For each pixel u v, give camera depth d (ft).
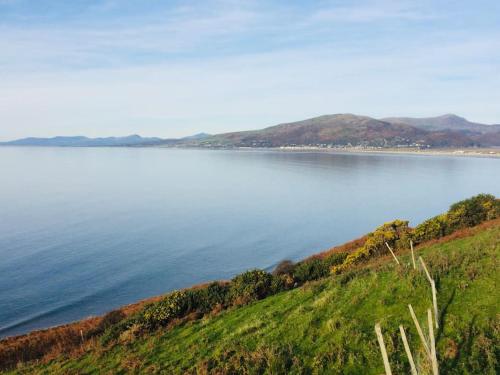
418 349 38.17
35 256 172.65
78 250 183.01
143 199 341.82
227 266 164.86
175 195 365.81
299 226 239.09
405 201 324.60
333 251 143.64
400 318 44.50
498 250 57.31
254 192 383.86
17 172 588.09
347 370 38.52
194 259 173.47
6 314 116.06
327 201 328.70
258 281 77.51
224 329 56.65
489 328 38.65
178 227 234.17
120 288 138.41
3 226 229.04
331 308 51.93
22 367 61.21
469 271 50.75
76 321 106.63
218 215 272.10
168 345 55.98
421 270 54.70
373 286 54.65
